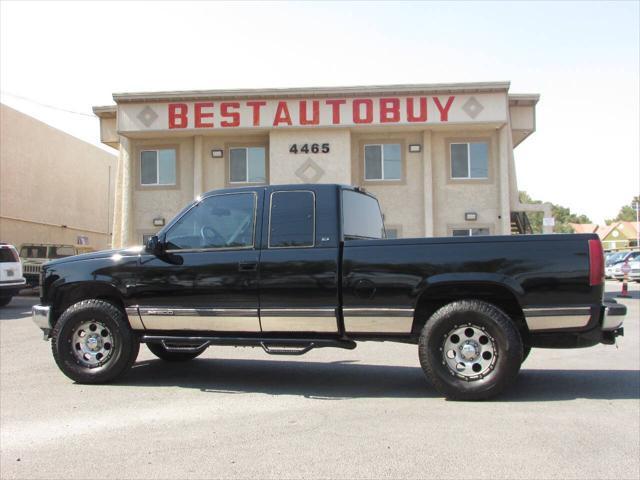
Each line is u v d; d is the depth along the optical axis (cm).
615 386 636
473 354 566
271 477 387
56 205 3344
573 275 550
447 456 421
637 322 1259
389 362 797
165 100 2066
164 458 423
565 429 479
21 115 2986
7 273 1681
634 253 3231
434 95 2005
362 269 585
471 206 2091
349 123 2014
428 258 572
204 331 632
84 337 666
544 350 892
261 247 613
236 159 2159
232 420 516
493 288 577
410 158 2109
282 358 830
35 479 388
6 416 532
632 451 428
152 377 701
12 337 1080
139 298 641
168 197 2164
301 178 2058
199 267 625
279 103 2036
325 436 468
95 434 479
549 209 2095
